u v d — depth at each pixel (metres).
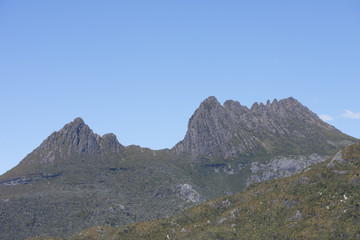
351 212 188.00
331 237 180.75
